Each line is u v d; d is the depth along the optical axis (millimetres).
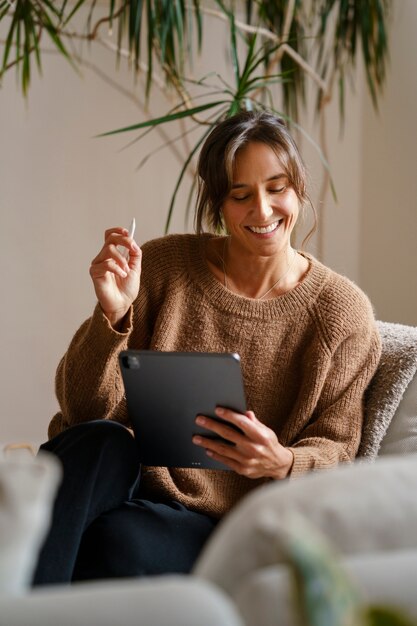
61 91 3279
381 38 3098
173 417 1727
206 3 3316
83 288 3404
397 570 811
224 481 1933
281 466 1745
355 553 852
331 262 3531
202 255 1979
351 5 3131
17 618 719
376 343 1971
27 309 3369
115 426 1771
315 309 1937
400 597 795
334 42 3254
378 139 3438
